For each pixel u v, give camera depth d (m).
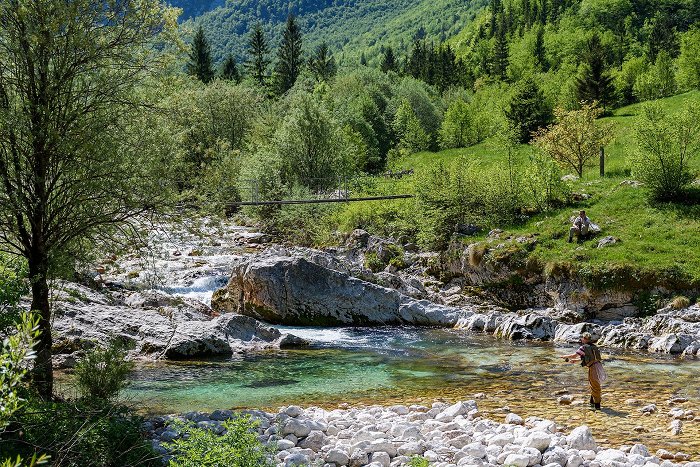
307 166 56.53
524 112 80.75
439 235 35.50
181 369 18.30
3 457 8.02
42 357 12.16
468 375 17.78
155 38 13.67
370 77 116.31
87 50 12.23
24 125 11.54
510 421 12.75
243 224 50.66
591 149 42.72
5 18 11.94
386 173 61.88
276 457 10.15
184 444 8.08
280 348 21.77
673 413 13.15
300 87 92.75
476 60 180.12
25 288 11.35
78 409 9.60
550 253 28.52
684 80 85.50
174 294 27.44
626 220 30.58
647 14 168.50
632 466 9.91
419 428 12.04
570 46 144.12
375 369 18.62
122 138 13.08
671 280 24.83
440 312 27.11
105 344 18.83
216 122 68.25
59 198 12.78
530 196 34.47
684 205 30.75
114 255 14.03
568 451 10.55
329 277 26.89
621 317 25.53
